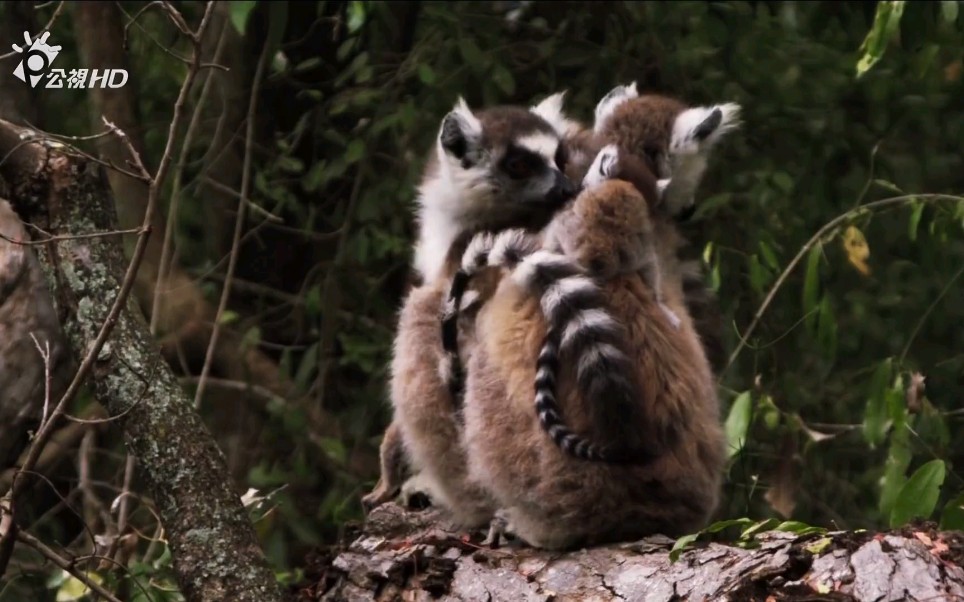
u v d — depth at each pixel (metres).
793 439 11.24
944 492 11.27
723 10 15.09
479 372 8.11
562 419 7.70
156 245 14.50
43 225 8.44
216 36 15.29
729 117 11.62
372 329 15.12
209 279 15.57
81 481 13.21
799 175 14.13
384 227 15.27
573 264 7.91
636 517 7.74
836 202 14.05
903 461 9.75
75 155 8.53
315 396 15.55
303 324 15.98
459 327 8.49
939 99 14.31
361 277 15.25
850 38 14.81
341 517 13.16
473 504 8.62
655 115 11.21
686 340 8.08
